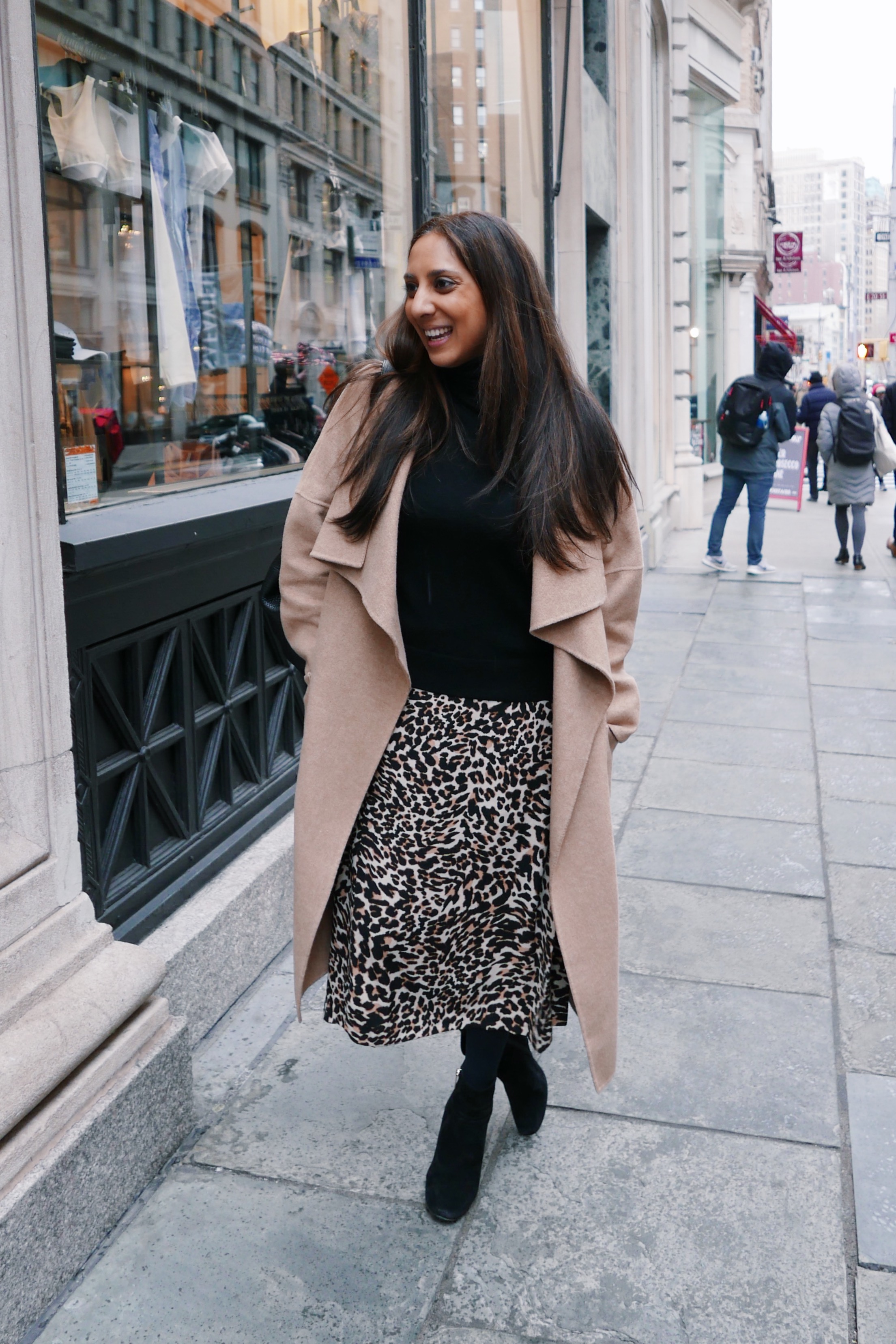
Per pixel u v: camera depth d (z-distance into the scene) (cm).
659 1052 297
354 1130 263
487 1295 214
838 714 602
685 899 389
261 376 425
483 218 204
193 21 378
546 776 216
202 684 327
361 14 492
